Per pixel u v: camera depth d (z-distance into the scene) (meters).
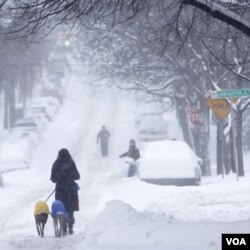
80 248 29.62
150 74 85.19
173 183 63.00
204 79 77.56
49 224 44.78
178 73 81.81
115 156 103.69
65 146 116.06
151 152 65.31
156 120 120.81
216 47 69.06
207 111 82.62
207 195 52.31
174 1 41.66
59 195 38.31
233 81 75.62
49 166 98.31
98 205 54.03
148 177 63.50
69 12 32.66
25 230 42.53
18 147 98.62
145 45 72.19
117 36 79.25
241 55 66.62
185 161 63.62
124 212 36.00
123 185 64.06
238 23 32.22
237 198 49.97
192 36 60.06
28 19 32.59
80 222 44.56
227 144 74.75
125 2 34.59
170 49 69.06
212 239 27.31
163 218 35.53
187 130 98.00
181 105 91.75
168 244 27.42
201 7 32.53
